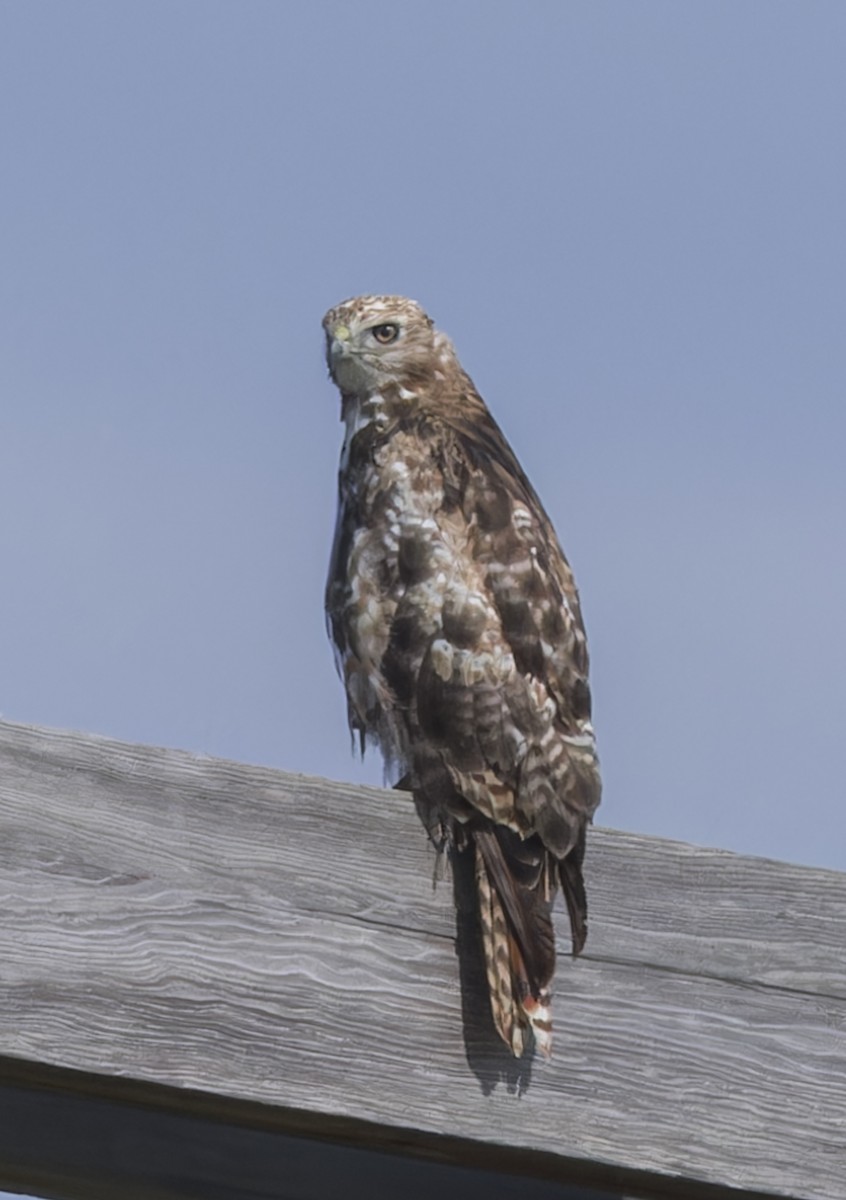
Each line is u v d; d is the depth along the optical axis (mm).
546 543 11930
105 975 11656
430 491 11945
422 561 11906
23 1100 11664
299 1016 11672
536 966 11711
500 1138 11680
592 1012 11719
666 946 11734
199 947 11672
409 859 11719
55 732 11688
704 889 11750
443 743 11820
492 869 11734
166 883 11672
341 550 11969
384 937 11695
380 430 12039
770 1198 11711
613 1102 11703
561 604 11891
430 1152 11688
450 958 11703
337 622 11969
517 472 12023
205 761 11703
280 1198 11742
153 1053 11648
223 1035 11656
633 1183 11703
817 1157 11719
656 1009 11727
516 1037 11688
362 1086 11672
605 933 11734
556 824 11766
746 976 11742
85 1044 11641
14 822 11664
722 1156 11703
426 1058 11680
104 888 11664
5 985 11641
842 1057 11734
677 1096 11711
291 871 11695
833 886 11766
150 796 11688
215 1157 11703
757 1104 11719
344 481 12008
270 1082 11656
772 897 11758
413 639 11875
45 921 11656
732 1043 11727
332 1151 11688
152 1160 11711
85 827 11672
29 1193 11742
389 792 11727
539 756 11805
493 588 11883
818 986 11742
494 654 11844
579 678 11859
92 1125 11680
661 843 11758
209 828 11688
